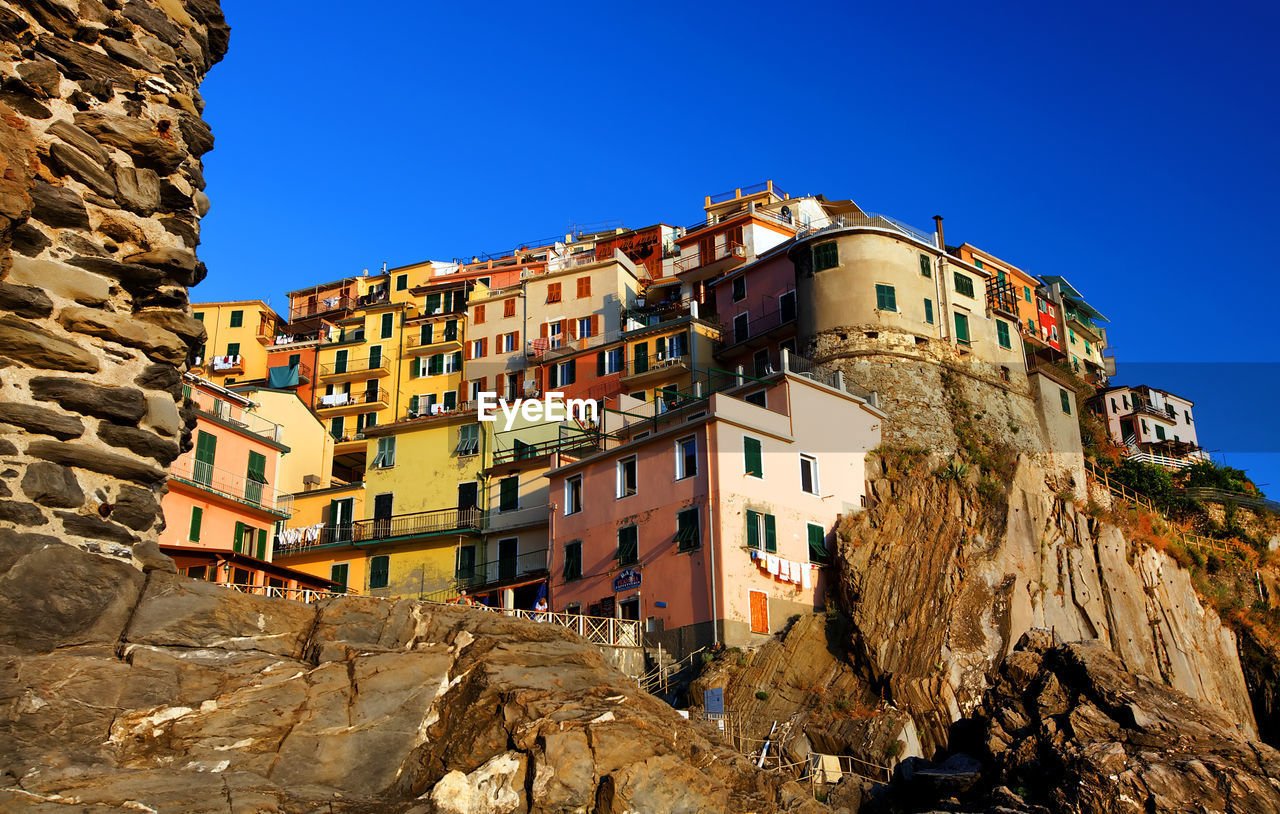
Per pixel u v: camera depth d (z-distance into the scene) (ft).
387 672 48.60
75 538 43.68
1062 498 205.57
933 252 224.94
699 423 168.35
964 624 166.20
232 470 178.60
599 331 292.81
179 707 42.83
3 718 38.70
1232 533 249.14
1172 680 197.98
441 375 318.24
